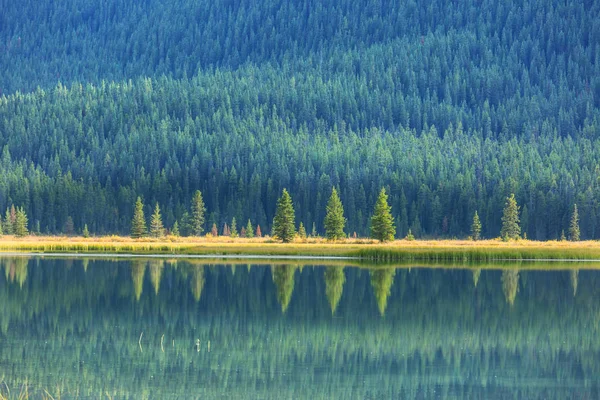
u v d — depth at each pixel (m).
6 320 165.38
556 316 178.00
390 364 133.25
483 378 125.75
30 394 113.38
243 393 115.94
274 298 197.88
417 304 192.00
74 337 149.75
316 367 130.62
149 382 120.50
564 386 121.69
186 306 185.00
